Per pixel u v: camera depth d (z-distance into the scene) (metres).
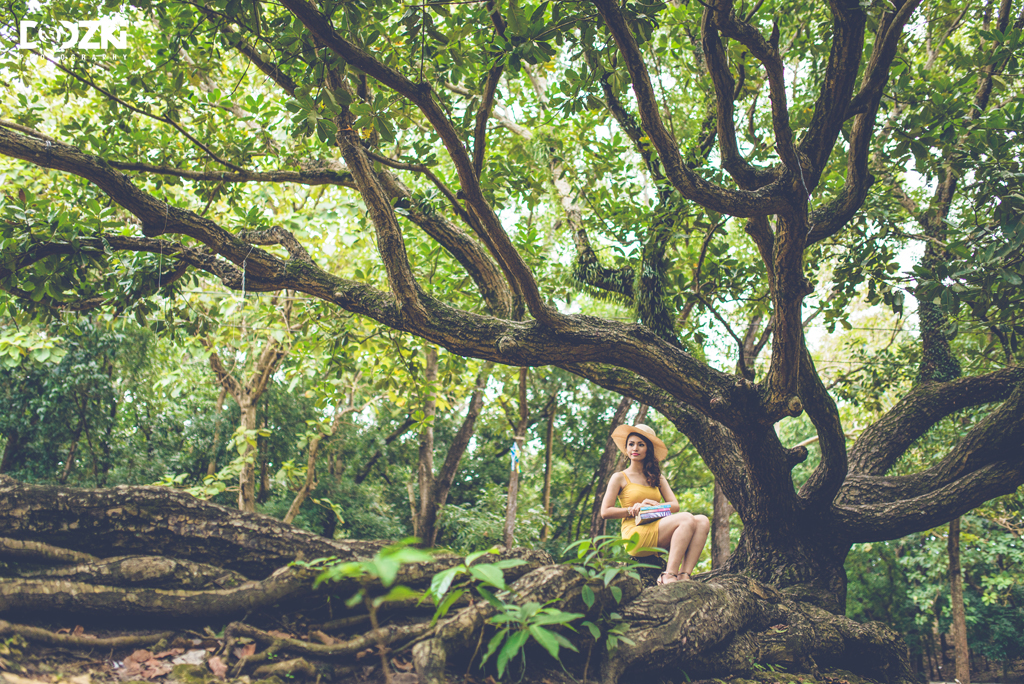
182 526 3.38
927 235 7.35
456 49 4.71
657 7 3.96
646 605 4.12
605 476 16.52
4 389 12.03
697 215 7.02
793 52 7.66
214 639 3.03
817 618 5.15
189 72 5.74
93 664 2.71
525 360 5.09
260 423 15.91
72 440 12.57
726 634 4.37
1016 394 6.07
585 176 7.75
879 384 10.20
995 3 6.98
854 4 4.23
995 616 16.47
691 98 8.45
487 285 6.76
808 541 6.39
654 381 5.47
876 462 7.09
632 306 8.06
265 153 6.82
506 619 2.84
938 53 7.58
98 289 6.06
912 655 16.81
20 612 2.80
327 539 3.63
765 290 8.92
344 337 7.94
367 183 4.60
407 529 18.72
